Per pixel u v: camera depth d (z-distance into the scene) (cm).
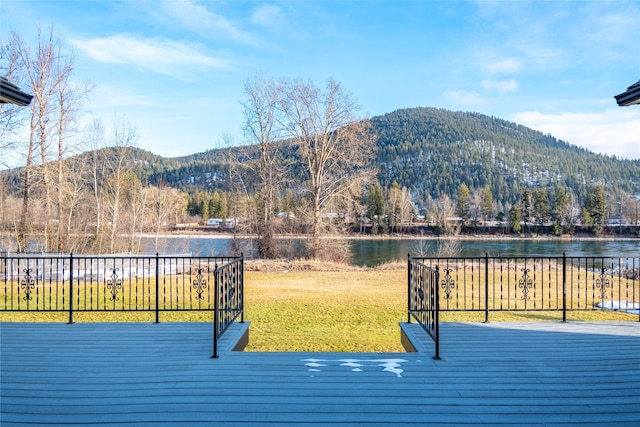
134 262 1552
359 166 2111
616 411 270
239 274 524
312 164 2123
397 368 352
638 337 455
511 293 988
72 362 367
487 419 257
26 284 649
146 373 338
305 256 2088
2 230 1739
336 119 2081
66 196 1805
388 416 259
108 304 825
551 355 390
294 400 283
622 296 934
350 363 365
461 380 324
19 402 282
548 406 277
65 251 1667
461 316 697
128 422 250
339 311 781
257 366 356
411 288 542
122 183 2055
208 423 249
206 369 348
